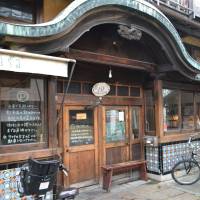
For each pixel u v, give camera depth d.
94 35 5.89
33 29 4.16
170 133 7.74
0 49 3.84
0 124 4.50
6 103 4.59
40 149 4.79
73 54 5.39
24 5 5.47
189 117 8.59
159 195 6.16
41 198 3.88
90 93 6.61
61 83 6.10
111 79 7.00
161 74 7.21
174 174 7.25
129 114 7.46
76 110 6.42
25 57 4.11
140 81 7.66
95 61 5.77
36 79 4.90
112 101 7.01
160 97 7.39
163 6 7.84
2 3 5.17
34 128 4.89
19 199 4.44
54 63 4.45
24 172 3.76
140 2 5.45
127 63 6.42
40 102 4.95
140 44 6.73
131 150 7.43
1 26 3.90
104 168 6.43
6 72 4.54
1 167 4.34
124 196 6.09
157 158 7.31
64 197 4.37
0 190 4.29
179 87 8.14
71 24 4.54
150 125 7.64
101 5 4.92
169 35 6.25
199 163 8.07
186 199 5.88
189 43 9.46
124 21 5.52
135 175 7.40
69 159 6.22
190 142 7.88
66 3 6.01
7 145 4.52
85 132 6.57
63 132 6.14
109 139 7.02
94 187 6.59
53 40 4.55
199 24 8.66
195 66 7.14
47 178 3.69
